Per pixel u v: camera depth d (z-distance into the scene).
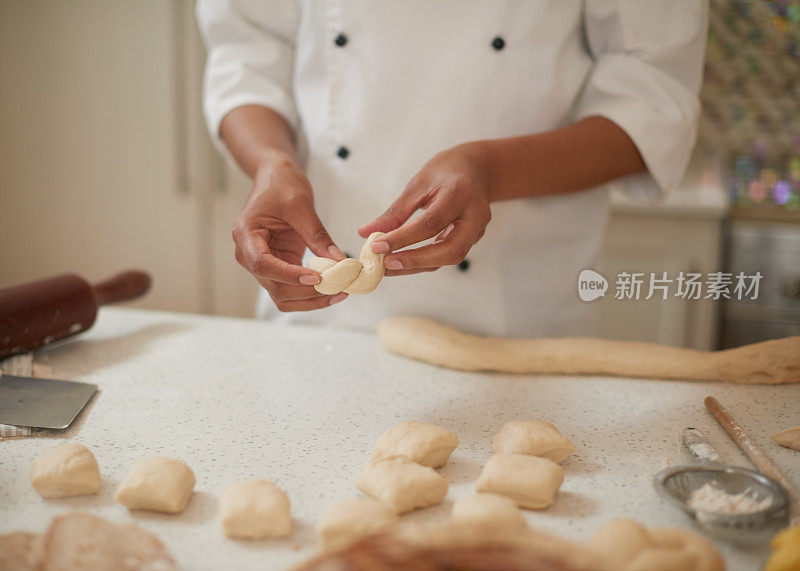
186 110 2.03
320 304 0.85
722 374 0.96
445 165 0.85
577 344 1.02
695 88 1.10
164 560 0.56
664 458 0.75
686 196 1.91
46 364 1.03
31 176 2.16
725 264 1.90
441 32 1.06
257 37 1.26
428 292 1.15
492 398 0.92
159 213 2.12
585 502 0.66
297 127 1.26
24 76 2.08
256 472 0.71
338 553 0.44
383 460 0.67
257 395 0.92
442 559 0.42
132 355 1.07
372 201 1.14
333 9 1.09
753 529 0.56
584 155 1.01
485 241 1.13
